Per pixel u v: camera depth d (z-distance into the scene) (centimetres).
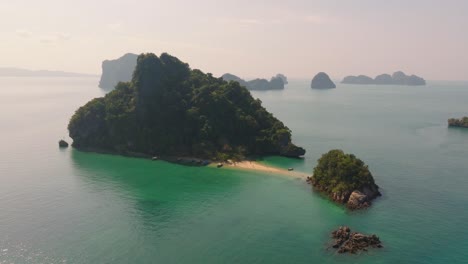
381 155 16262
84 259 7906
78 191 11844
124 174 13625
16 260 7844
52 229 9219
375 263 7706
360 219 9719
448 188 11981
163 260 7900
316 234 8962
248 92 19288
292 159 15612
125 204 10825
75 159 15575
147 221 9712
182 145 16125
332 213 10112
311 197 11269
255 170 14062
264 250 8281
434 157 15925
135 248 8369
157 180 12962
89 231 9138
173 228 9325
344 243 8412
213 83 19075
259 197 11325
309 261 7825
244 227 9356
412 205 10594
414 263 7712
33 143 18588
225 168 14312
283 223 9569
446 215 9944
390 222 9531
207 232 9119
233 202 10962
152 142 16138
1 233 8988
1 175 13412
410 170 13975
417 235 8856
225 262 7838
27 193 11625
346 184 11000
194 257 8019
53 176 13338
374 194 11188
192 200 11138
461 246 8356
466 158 15762
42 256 8006
